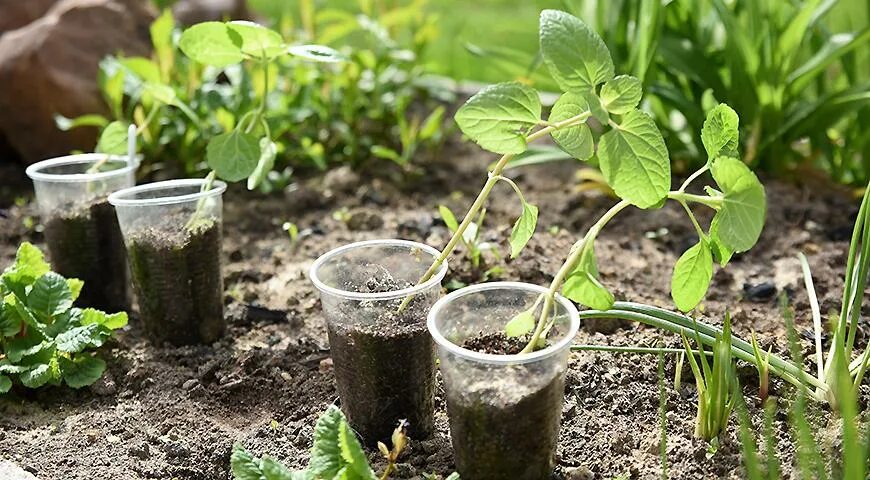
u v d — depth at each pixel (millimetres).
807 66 1079
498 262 991
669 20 1111
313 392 864
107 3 1230
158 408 855
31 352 855
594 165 1134
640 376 853
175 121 1151
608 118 712
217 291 922
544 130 728
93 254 960
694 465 777
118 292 978
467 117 720
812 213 1062
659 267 1004
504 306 774
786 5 1129
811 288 885
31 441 818
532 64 1123
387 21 1270
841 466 766
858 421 798
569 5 1106
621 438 799
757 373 840
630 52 1090
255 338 936
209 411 856
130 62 1122
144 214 899
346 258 828
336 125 1194
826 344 876
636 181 725
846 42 1057
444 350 735
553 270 981
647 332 894
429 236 1054
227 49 833
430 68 1294
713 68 1087
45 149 1210
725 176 718
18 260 914
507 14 1709
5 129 1211
